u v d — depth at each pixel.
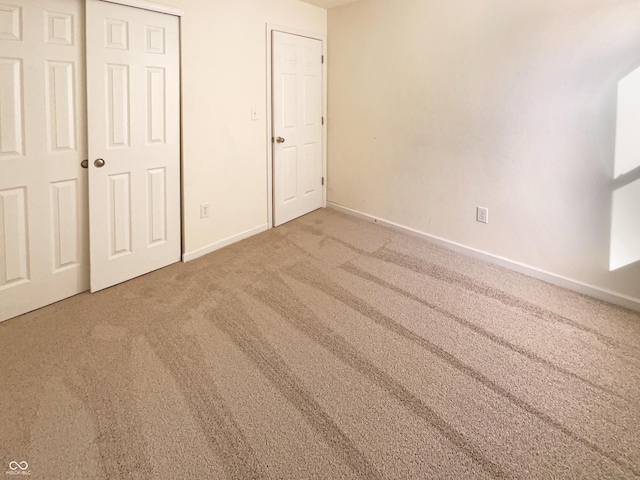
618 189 2.29
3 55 1.97
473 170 3.02
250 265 2.98
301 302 2.43
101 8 2.27
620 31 2.15
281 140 3.68
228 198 3.32
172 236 2.95
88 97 2.30
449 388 1.70
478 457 1.37
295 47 3.70
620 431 1.47
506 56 2.67
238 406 1.60
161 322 2.20
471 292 2.56
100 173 2.43
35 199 2.20
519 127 2.69
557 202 2.57
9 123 2.04
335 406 1.61
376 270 2.90
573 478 1.29
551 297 2.49
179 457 1.37
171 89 2.74
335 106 4.13
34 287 2.27
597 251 2.43
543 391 1.68
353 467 1.33
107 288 2.59
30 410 1.56
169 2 2.63
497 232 2.95
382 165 3.75
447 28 2.99
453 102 3.05
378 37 3.54
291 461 1.36
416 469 1.32
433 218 3.39
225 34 3.05
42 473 1.30
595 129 2.33
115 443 1.42
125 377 1.76
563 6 2.35
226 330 2.13
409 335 2.09
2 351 1.91
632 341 2.03
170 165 2.84
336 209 4.36
